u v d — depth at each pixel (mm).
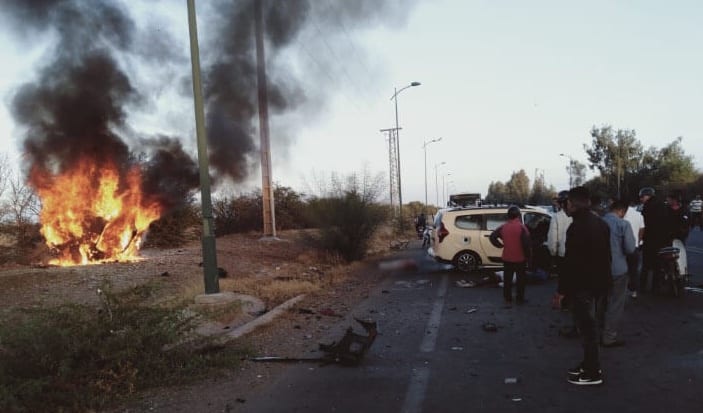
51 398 4551
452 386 4953
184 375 5305
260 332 7238
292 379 5301
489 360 5754
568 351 5992
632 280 8930
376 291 11086
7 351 4941
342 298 10266
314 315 8469
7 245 14711
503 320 7777
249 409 4539
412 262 16125
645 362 5473
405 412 4352
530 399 4555
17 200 15562
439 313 8453
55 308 5312
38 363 4781
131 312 5449
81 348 4969
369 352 6238
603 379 5000
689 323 7059
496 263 13195
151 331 5324
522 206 13234
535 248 12094
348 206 16688
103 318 5320
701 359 5488
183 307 5930
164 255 15484
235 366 5723
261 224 24672
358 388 4977
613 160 63438
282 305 8852
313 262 16047
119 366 5090
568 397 4566
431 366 5602
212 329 7180
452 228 13492
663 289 9633
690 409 4223
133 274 11492
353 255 16859
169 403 4723
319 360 5867
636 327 6961
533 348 6176
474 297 9883
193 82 8648
